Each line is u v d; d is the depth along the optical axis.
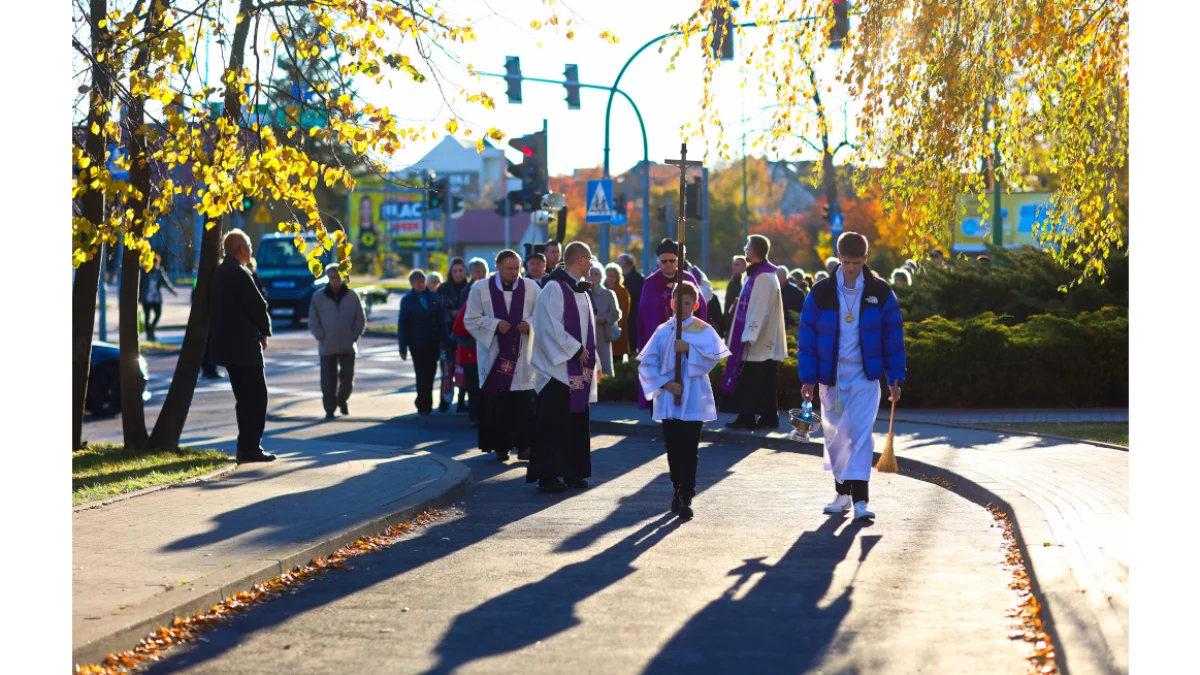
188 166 8.84
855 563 7.75
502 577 7.46
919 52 11.23
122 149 10.12
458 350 16.64
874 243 60.44
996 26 11.23
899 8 11.27
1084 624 5.56
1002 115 11.95
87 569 7.04
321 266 8.95
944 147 11.45
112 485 10.30
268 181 8.50
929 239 12.12
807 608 6.59
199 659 5.71
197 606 6.38
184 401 13.41
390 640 6.03
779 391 18.11
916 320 21.45
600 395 19.56
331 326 18.34
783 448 14.07
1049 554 7.11
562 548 8.38
